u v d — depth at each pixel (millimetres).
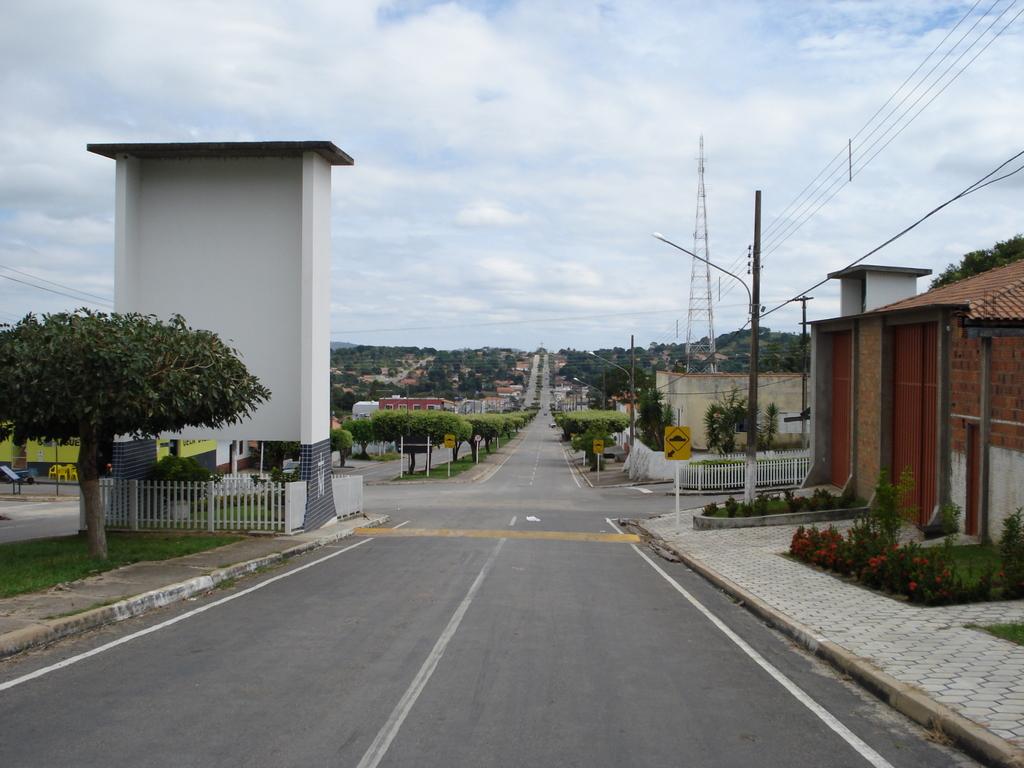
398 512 27703
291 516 18406
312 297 19609
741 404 42938
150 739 5395
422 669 7258
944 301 16500
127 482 18484
